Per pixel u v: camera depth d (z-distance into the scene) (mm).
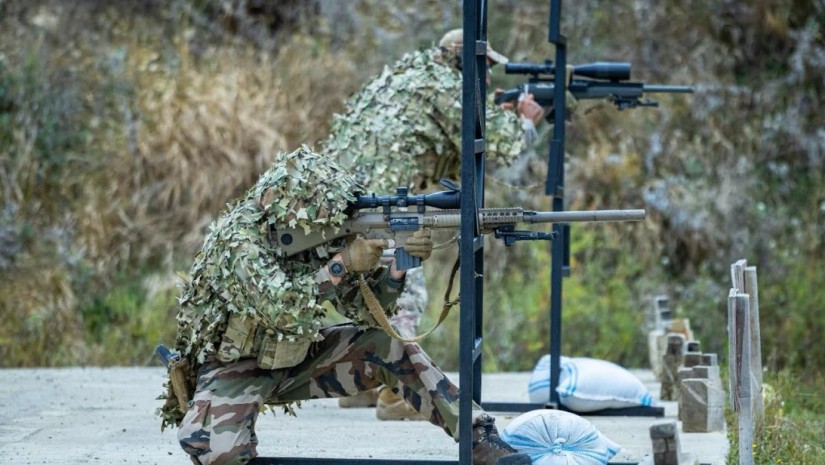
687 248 36188
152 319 32812
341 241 13773
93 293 33969
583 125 38062
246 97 37562
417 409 14094
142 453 17516
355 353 14117
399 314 20188
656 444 14117
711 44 40688
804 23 42375
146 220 35625
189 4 41938
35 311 32969
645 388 21344
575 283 33625
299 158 13711
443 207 13562
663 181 36562
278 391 14219
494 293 33906
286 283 13227
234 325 13648
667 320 27266
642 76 39656
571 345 32469
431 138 19391
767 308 33062
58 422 20516
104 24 40906
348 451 17531
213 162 36219
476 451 13844
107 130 37531
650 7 40875
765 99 39688
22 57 38531
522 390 25641
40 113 37562
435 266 34438
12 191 36312
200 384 13859
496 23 39906
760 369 18875
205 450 13547
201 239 35062
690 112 38875
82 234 35375
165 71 39125
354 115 19703
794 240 36125
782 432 18969
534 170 36531
